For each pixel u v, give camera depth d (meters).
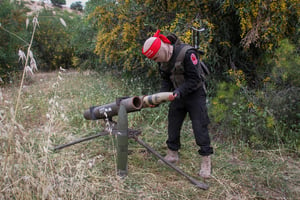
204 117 3.04
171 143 3.37
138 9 5.66
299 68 4.14
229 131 4.13
